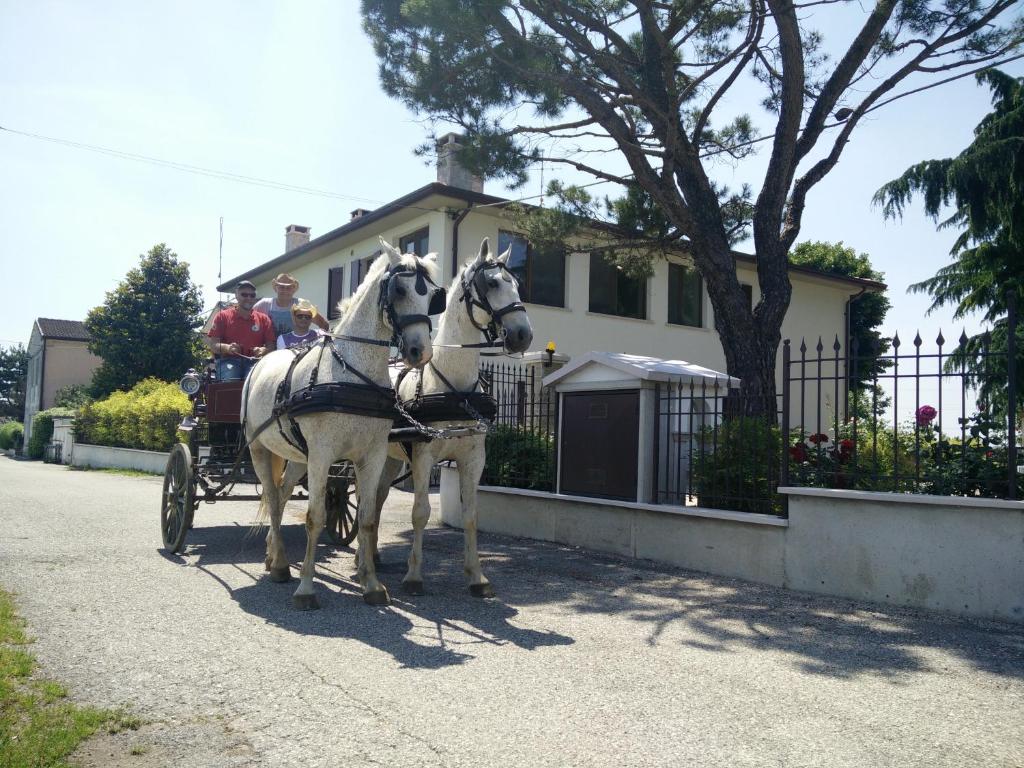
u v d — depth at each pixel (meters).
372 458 5.70
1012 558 5.50
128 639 4.58
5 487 14.10
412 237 18.33
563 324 18.17
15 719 3.35
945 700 3.97
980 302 24.41
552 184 11.77
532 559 7.95
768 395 7.46
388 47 10.26
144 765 3.00
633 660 4.53
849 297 24.72
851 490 6.27
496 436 10.05
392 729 3.39
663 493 8.16
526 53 9.44
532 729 3.43
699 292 21.34
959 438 6.33
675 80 10.91
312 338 8.09
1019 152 20.83
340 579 6.68
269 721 3.45
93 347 30.98
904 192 23.02
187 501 7.20
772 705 3.83
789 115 9.76
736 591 6.54
